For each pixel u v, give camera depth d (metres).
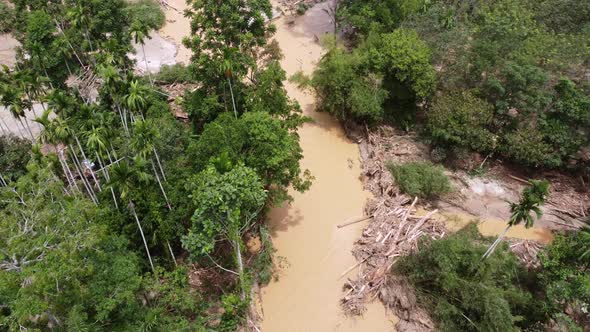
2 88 37.16
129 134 37.66
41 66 46.94
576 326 28.00
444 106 43.66
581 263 31.20
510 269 32.66
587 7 51.25
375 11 54.50
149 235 33.66
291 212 42.12
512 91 42.69
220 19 42.78
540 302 30.66
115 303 24.95
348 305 34.16
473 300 30.33
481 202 42.44
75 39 49.94
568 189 43.19
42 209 25.55
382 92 47.28
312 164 47.38
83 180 36.94
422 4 56.03
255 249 37.84
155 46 64.38
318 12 74.25
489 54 43.69
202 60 41.66
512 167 45.34
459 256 32.25
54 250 23.19
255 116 36.44
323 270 37.19
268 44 56.06
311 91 56.56
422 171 42.25
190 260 32.44
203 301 33.16
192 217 29.69
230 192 28.66
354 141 50.25
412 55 45.22
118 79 36.94
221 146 34.34
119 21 50.38
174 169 36.03
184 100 47.25
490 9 55.75
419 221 38.94
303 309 34.62
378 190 43.47
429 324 32.16
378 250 37.03
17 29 54.62
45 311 21.91
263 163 34.78
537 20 53.47
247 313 32.53
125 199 31.47
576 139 40.84
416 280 33.72
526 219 29.50
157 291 31.23
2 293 22.03
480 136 42.47
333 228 40.66
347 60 48.22
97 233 25.58
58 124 33.88
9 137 40.75
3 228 23.27
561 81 40.88
